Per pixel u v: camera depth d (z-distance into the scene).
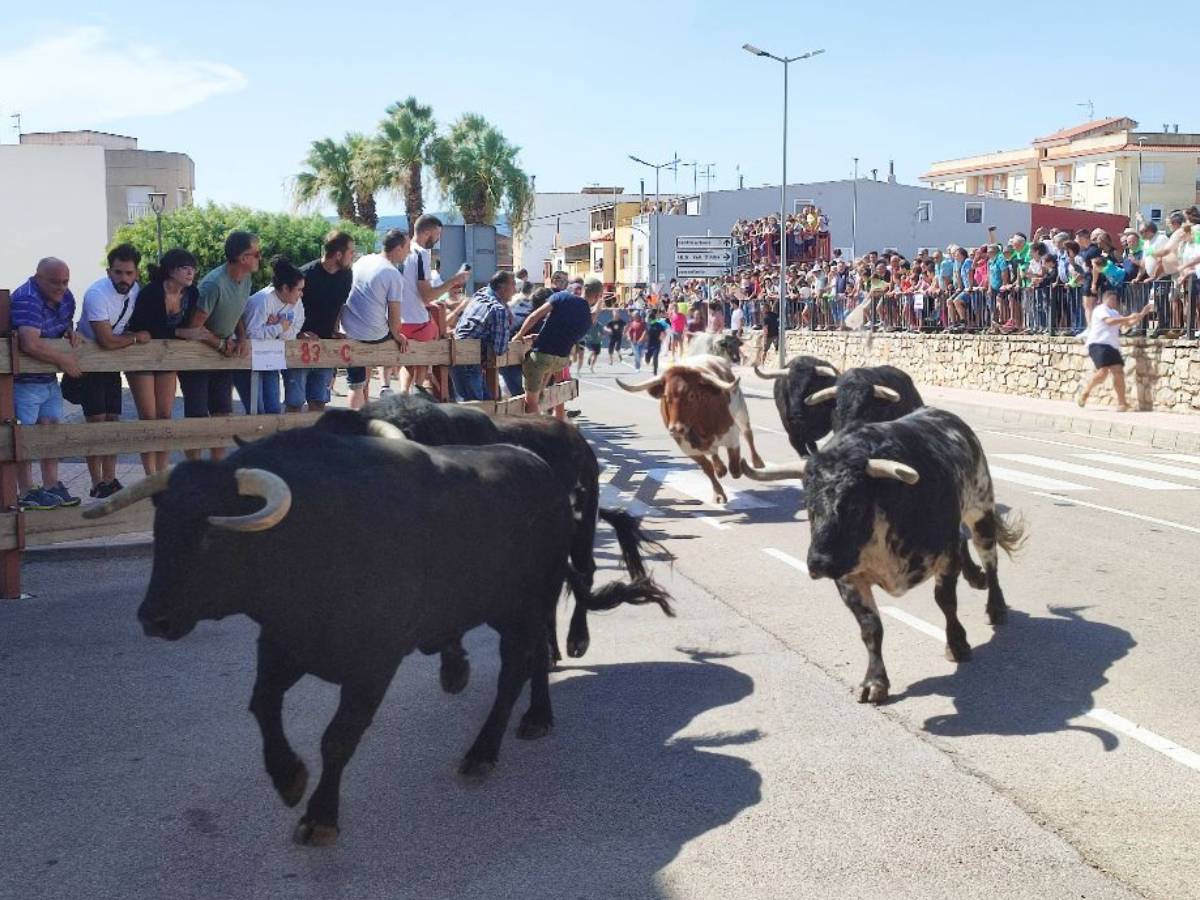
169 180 48.06
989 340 25.83
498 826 4.79
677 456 15.95
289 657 4.64
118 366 8.36
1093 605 8.13
